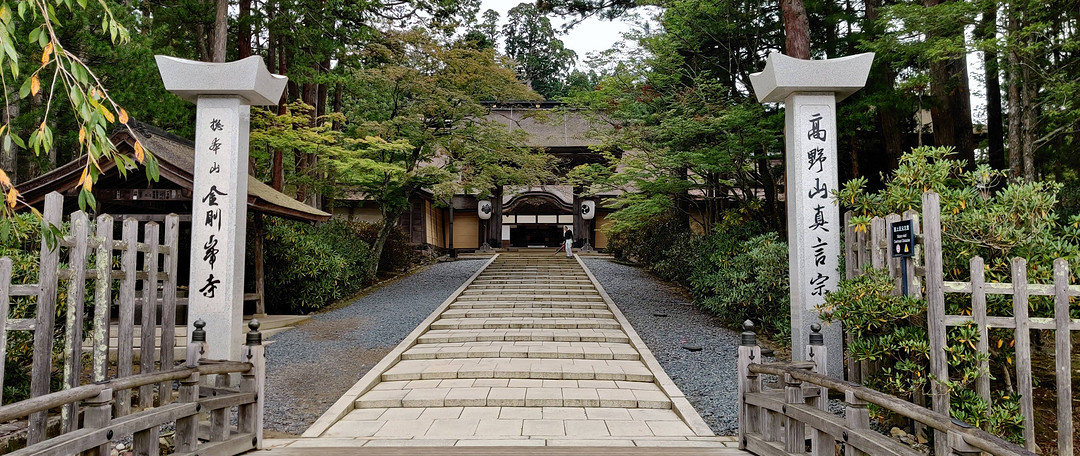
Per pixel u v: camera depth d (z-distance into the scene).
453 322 10.50
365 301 13.58
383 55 14.80
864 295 4.83
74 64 2.99
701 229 18.20
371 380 6.98
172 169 7.99
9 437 4.78
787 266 8.47
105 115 3.04
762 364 4.65
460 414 6.02
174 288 5.68
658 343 8.95
